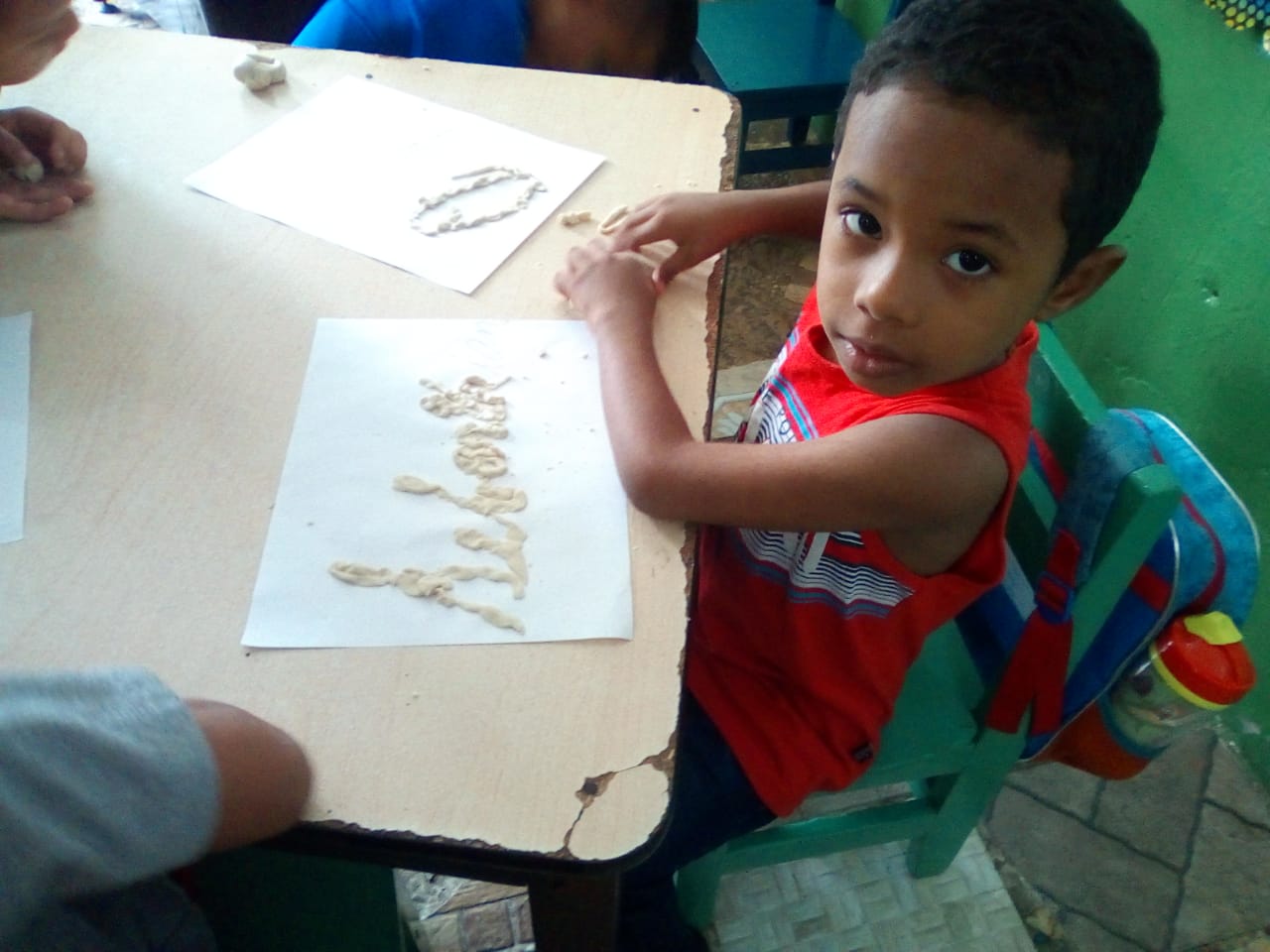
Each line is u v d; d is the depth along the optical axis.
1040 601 0.76
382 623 0.55
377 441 0.65
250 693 0.52
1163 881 1.20
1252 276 1.11
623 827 0.48
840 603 0.76
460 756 0.50
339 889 0.69
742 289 1.94
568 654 0.55
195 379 0.68
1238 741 1.30
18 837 0.37
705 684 0.82
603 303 0.74
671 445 0.64
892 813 1.01
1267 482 1.14
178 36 1.03
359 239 0.81
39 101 0.93
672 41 1.21
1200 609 0.84
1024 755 0.90
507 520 0.61
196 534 0.59
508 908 1.13
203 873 0.69
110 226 0.81
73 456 0.63
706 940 1.11
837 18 2.00
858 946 1.12
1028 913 1.17
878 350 0.63
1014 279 0.59
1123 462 0.67
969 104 0.54
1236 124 1.10
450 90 0.98
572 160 0.91
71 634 0.54
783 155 1.97
